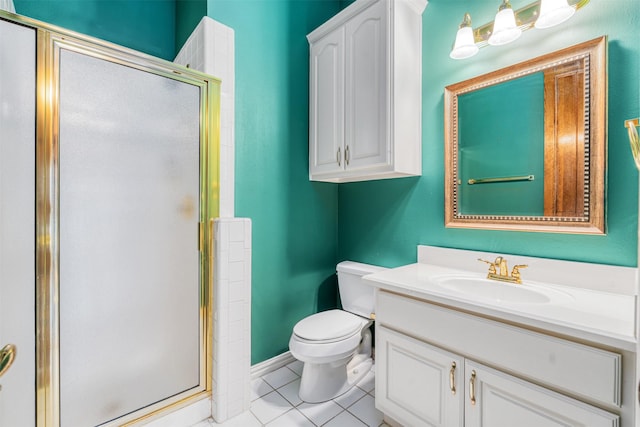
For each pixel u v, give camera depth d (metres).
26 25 0.99
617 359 0.77
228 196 1.58
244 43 1.71
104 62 1.14
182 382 1.37
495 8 1.42
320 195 2.15
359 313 1.87
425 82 1.68
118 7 1.82
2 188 0.96
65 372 1.07
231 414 1.44
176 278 1.34
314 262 2.11
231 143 1.60
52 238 1.03
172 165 1.33
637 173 1.08
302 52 2.03
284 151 1.92
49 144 1.02
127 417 1.21
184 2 1.87
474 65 1.50
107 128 1.15
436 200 1.66
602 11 1.14
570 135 1.20
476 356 1.04
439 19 1.62
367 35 1.61
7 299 0.97
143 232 1.25
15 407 0.99
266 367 1.83
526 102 1.32
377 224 1.98
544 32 1.28
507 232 1.41
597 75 1.13
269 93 1.83
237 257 1.48
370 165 1.60
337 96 1.79
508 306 0.96
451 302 1.07
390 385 1.31
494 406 0.99
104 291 1.15
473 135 1.50
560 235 1.25
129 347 1.21
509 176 1.38
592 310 0.93
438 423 1.14
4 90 0.96
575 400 0.84
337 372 1.63
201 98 1.42
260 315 1.82
